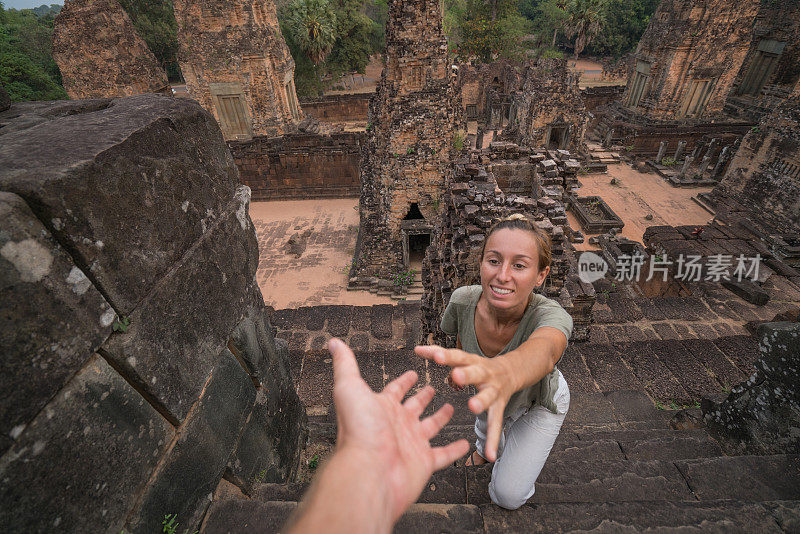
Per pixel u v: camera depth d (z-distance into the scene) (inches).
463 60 1571.1
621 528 70.1
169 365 63.7
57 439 46.2
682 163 966.4
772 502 73.0
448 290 270.5
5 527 40.3
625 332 320.8
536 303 62.5
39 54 1528.1
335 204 973.2
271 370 104.7
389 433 25.4
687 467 99.4
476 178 286.7
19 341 41.1
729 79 1020.5
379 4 1891.0
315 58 1429.6
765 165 686.5
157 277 60.9
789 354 108.7
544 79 914.7
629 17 2037.4
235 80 983.6
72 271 46.8
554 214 253.0
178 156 66.9
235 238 84.0
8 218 39.2
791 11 943.0
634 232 745.0
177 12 917.8
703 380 217.6
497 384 32.5
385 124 580.4
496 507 75.9
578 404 185.2
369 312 356.5
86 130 56.7
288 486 91.7
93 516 51.0
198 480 72.9
